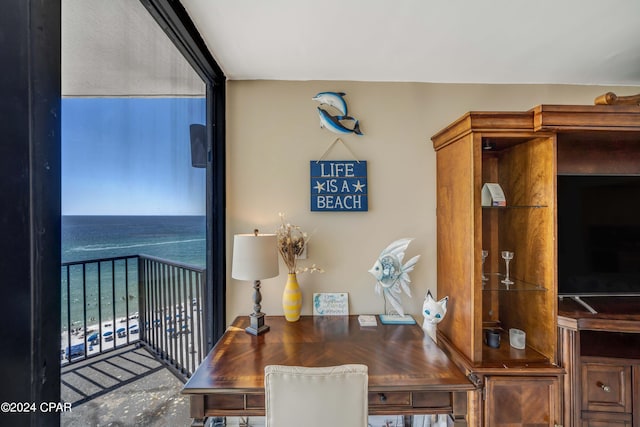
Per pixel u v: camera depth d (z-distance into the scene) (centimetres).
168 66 117
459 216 149
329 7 117
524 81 184
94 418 76
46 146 58
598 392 137
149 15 103
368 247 182
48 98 58
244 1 113
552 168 138
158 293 107
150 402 103
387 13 121
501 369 132
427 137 184
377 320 167
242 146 181
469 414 134
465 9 118
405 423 168
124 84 88
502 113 134
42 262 57
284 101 181
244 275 144
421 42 142
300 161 182
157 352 107
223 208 175
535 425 132
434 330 154
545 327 143
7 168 53
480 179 136
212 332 169
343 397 93
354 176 180
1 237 52
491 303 178
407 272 165
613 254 156
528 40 140
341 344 137
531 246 152
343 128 181
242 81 181
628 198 158
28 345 55
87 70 74
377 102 183
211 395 106
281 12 120
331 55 154
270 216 181
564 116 130
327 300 179
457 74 175
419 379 108
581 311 144
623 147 171
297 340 141
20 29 54
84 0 74
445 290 166
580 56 155
